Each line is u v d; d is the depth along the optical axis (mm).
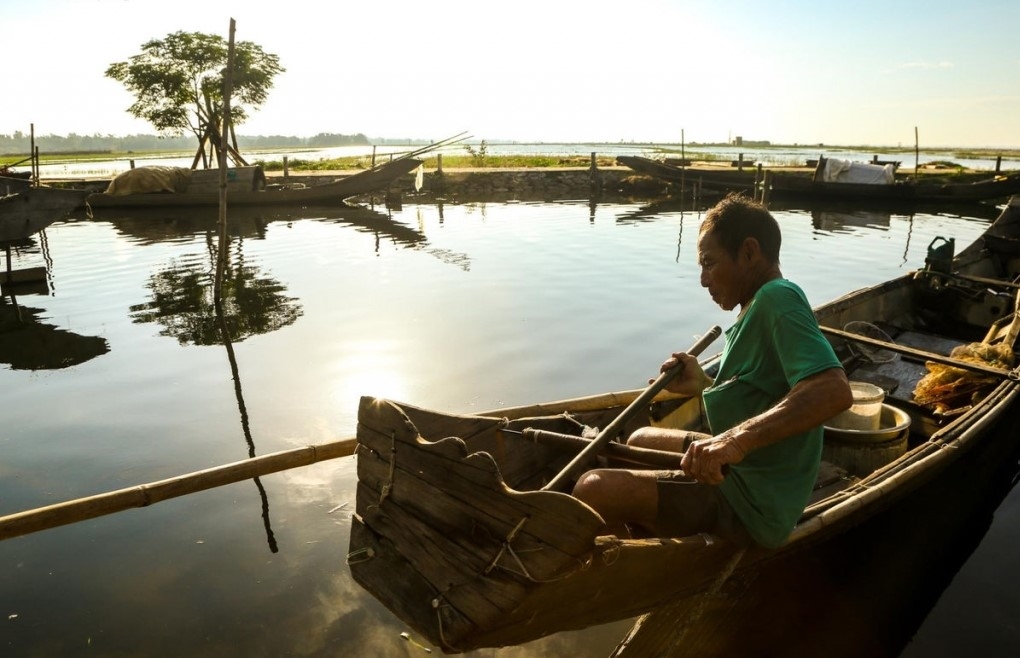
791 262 13516
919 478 3830
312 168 37938
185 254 14234
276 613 3520
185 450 5328
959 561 4184
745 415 2451
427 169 36656
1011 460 5492
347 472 5012
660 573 2451
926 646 3391
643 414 4176
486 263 12984
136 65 27891
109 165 60656
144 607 3559
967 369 5219
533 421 3406
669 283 11078
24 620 3459
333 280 11492
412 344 7883
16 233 12328
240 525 4324
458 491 2285
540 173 31953
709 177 27328
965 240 16641
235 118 29719
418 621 2396
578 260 13250
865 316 7613
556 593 2178
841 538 3455
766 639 3250
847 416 4488
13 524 3006
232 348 7848
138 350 7828
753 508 2459
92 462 5141
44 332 8602
